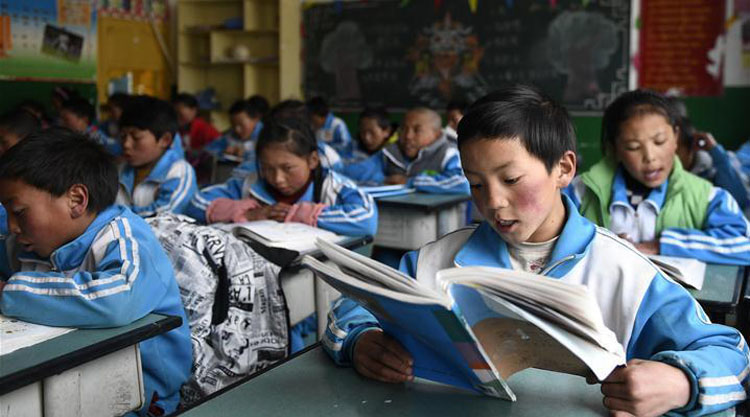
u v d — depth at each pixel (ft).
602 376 2.30
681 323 2.94
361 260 2.67
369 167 12.64
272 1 22.65
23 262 4.47
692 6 17.54
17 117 8.87
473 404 2.85
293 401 2.91
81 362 3.43
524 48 19.52
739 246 5.65
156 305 4.21
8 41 19.34
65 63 20.84
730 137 17.54
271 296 5.49
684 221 6.00
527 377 3.09
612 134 5.90
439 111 20.80
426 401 2.88
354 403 2.88
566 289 2.32
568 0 18.85
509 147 2.81
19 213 4.07
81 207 4.18
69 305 3.79
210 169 16.34
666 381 2.60
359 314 3.34
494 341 2.56
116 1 22.18
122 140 8.33
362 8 21.38
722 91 17.51
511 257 3.30
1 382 3.08
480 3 19.86
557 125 2.95
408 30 20.86
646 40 18.17
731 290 4.89
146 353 4.45
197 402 2.91
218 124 23.71
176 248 5.22
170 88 24.26
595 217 6.15
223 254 5.28
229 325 5.18
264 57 22.72
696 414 2.67
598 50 18.69
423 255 3.51
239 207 7.79
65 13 20.72
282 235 6.55
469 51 20.17
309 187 7.64
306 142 7.44
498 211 2.91
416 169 11.97
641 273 3.07
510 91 3.01
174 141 9.17
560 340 2.31
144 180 8.43
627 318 3.04
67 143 4.20
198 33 23.44
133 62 22.94
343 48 21.84
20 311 3.85
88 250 4.19
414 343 2.86
